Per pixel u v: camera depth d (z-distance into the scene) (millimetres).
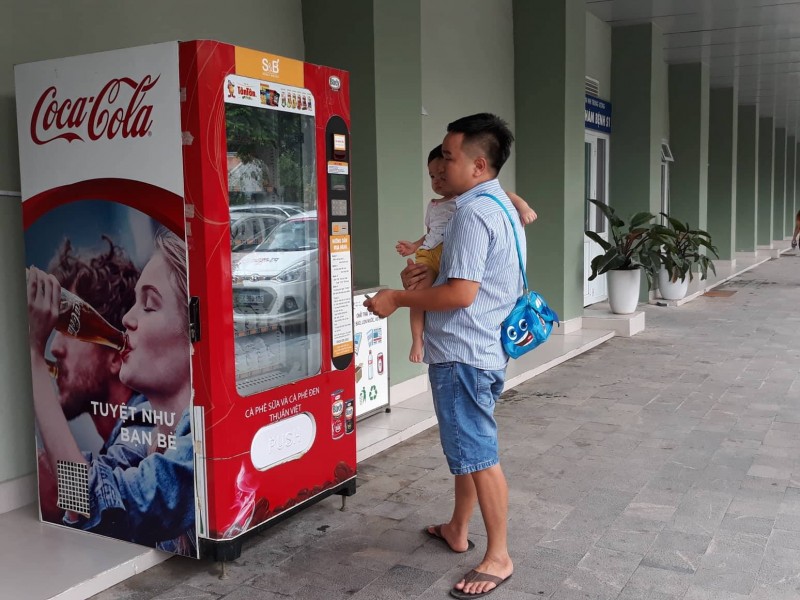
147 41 3889
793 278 14977
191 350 2824
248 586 2928
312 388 3293
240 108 2893
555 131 7875
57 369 3154
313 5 4934
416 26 5234
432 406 5262
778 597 2789
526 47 7887
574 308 8367
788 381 6262
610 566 3049
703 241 10883
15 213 3432
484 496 2893
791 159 29375
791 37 11117
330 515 3604
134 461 3027
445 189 3098
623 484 3959
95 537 3166
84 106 2938
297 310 3322
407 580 2965
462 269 2701
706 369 6754
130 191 2871
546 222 8047
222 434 2850
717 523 3453
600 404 5594
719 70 13922
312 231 3312
